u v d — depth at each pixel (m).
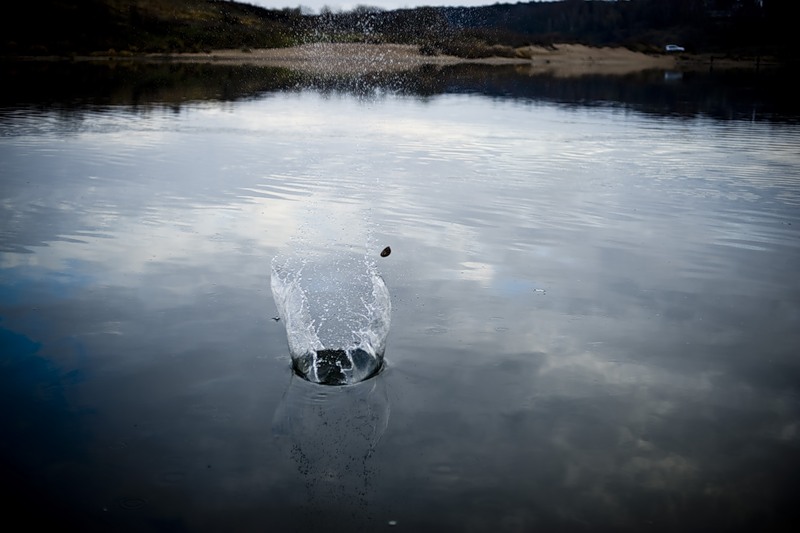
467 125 11.62
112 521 1.87
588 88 21.47
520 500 2.00
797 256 4.52
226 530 1.85
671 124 12.30
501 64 37.94
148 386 2.62
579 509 1.96
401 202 5.87
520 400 2.59
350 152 8.49
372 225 5.08
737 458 2.24
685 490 2.07
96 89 16.41
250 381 2.69
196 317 3.29
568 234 4.98
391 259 4.27
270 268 4.03
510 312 3.46
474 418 2.45
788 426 2.44
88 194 5.86
